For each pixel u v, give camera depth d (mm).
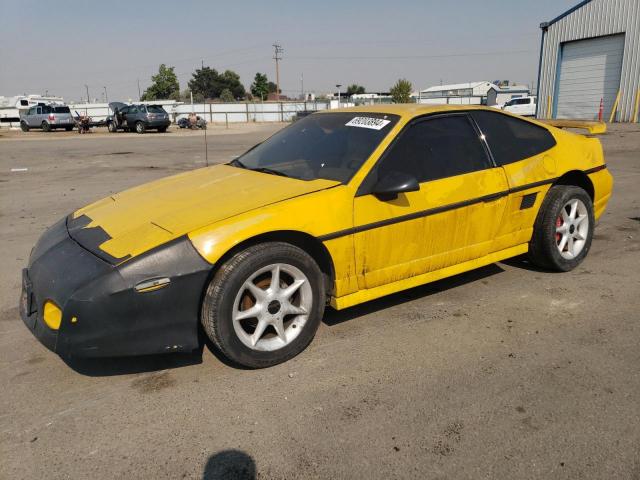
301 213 3109
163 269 2795
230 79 116062
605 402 2756
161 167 12984
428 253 3684
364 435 2531
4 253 5582
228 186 3543
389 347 3385
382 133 3631
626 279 4480
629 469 2277
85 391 2959
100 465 2361
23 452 2453
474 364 3160
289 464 2348
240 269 2914
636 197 7895
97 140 24281
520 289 4297
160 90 87250
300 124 4410
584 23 25859
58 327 2789
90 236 3174
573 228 4586
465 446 2441
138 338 2812
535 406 2730
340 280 3346
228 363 3234
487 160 3959
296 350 3229
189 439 2529
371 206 3342
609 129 20531
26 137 27734
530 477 2244
